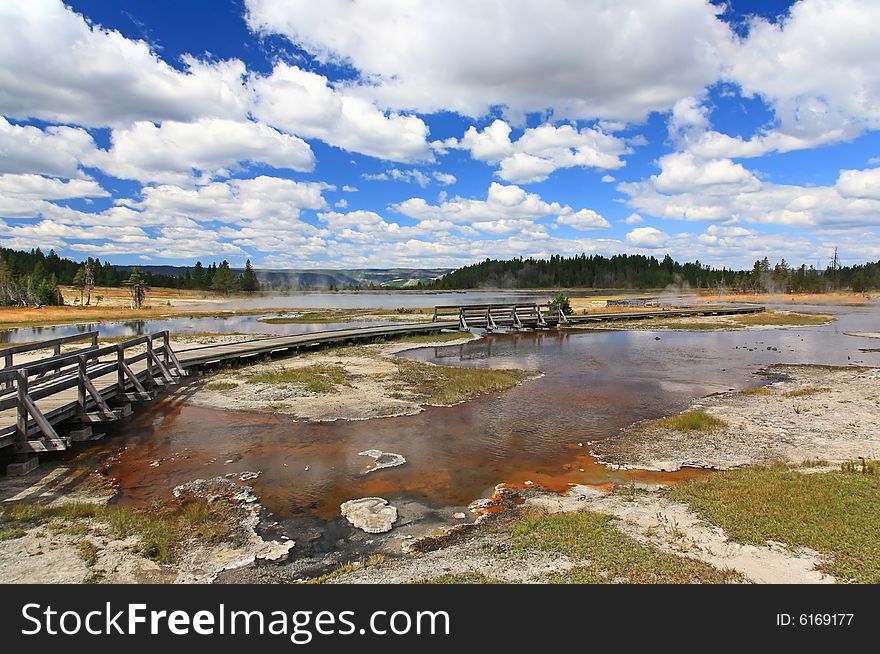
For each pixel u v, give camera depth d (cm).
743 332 3800
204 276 15150
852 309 6619
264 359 2359
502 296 12419
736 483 859
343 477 980
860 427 1264
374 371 2086
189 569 645
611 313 5062
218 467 1030
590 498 864
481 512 830
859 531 653
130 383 1503
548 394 1733
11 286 8012
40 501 852
